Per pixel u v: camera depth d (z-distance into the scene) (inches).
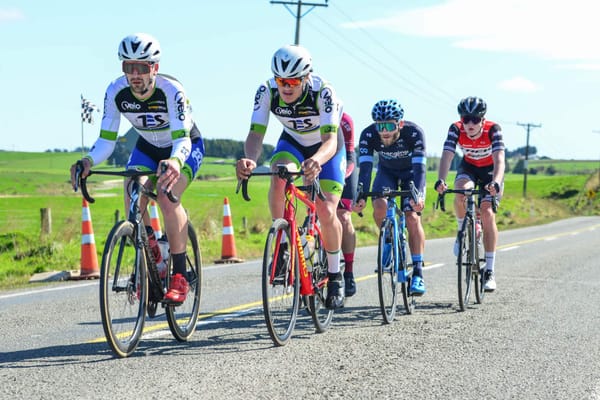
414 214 263.4
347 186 255.4
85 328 225.1
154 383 154.9
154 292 192.2
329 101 203.6
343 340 204.7
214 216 737.6
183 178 197.0
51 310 264.5
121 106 193.0
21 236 514.0
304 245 212.4
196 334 213.5
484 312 258.8
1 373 163.2
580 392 154.2
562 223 1285.7
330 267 223.8
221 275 383.9
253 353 185.8
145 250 187.0
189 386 152.9
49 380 156.9
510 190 3233.3
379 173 273.9
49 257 457.7
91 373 163.2
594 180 3058.6
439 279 364.5
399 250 249.9
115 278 174.9
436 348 194.7
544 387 157.4
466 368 172.7
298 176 200.7
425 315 252.7
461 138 294.4
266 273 187.3
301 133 213.9
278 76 194.2
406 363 176.9
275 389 151.7
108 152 193.8
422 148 256.5
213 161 4276.6
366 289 324.8
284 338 197.6
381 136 253.8
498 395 150.9
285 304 199.6
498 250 563.8
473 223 276.2
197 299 213.2
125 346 178.4
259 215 805.9
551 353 190.2
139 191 187.6
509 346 198.4
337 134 211.2
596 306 272.1
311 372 166.6
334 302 222.1
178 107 188.4
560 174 5556.1
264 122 211.8
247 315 250.7
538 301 285.3
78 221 573.6
